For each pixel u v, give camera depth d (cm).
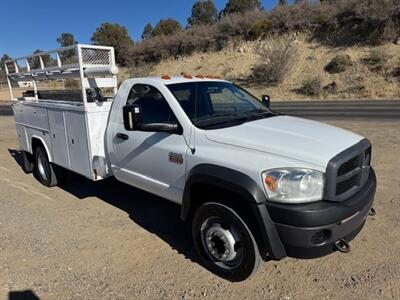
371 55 2452
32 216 493
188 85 415
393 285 311
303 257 296
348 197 301
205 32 3697
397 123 1103
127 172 443
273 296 305
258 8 3831
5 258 379
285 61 2698
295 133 333
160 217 480
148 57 4084
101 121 473
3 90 4300
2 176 712
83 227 453
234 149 319
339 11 2912
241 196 306
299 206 280
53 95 561
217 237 335
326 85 2417
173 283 330
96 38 4478
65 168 561
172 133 370
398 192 518
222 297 307
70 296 314
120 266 361
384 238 391
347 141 328
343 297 299
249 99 468
